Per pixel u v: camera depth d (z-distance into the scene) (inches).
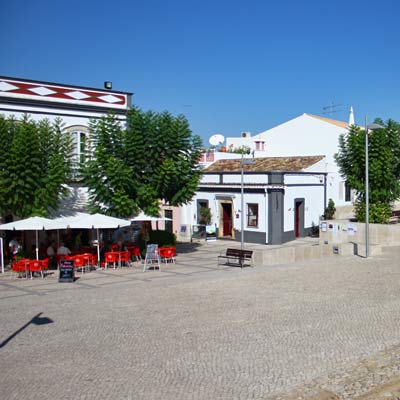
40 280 786.2
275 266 890.7
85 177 932.6
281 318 522.3
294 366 379.2
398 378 350.9
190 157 1013.2
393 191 1322.6
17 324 507.5
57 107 1013.2
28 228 789.9
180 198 1002.1
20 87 969.5
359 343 435.2
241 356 402.6
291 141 1809.8
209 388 337.1
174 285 716.0
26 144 843.4
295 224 1344.7
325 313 541.6
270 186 1235.2
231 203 1338.6
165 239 1052.5
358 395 322.0
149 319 521.7
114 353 412.5
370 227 1203.2
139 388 337.7
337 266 880.9
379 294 638.5
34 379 355.9
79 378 357.1
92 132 963.3
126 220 915.4
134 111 986.1
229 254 914.7
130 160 960.9
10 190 832.9
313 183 1382.9
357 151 1273.4
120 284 738.8
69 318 529.0
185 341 443.5
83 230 1063.0
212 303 594.2
